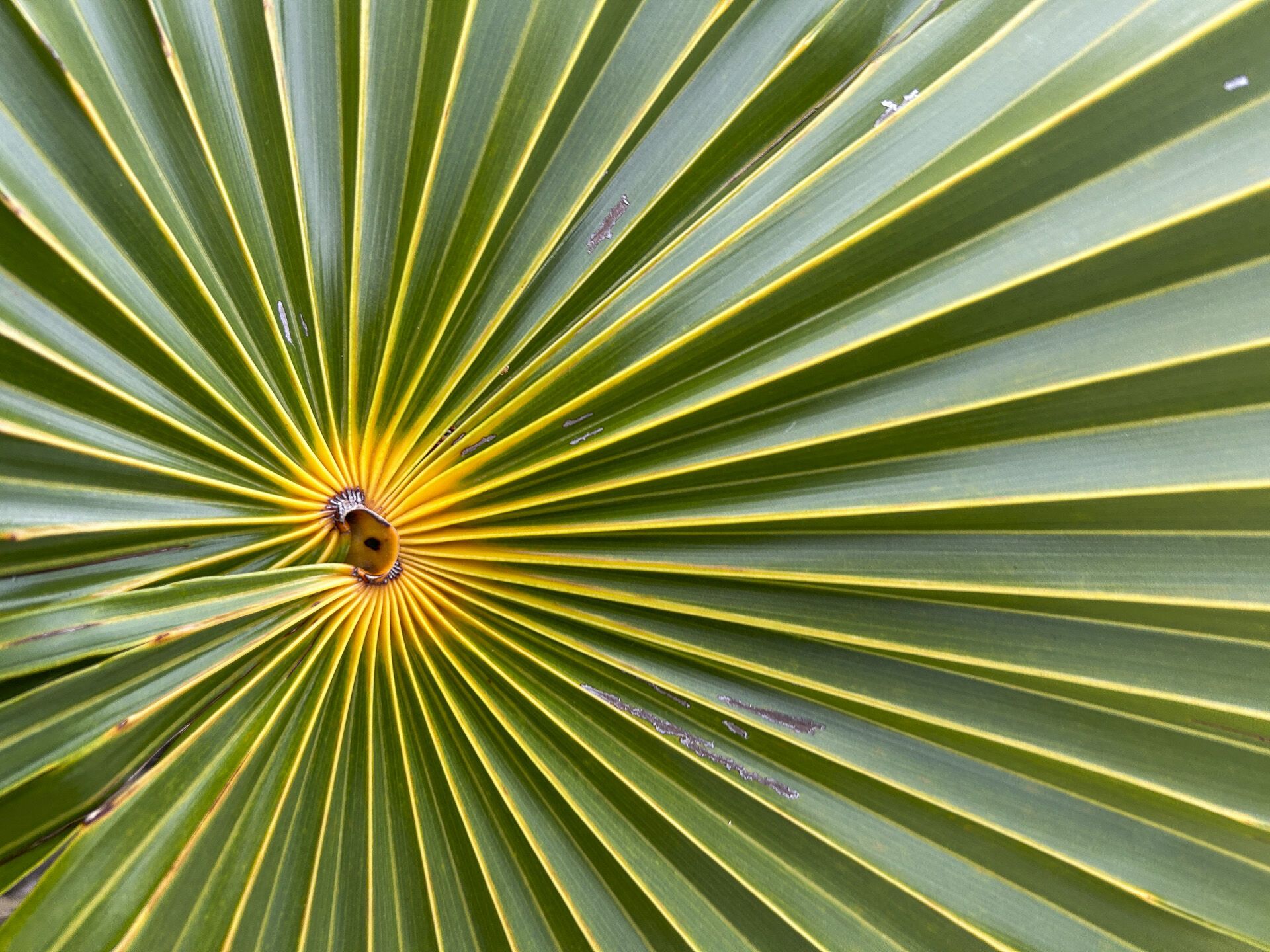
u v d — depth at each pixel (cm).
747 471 24
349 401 24
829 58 24
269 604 21
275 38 22
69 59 20
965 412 23
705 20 24
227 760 22
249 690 22
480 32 23
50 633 19
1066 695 25
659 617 26
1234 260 21
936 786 25
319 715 24
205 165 22
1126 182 21
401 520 25
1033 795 25
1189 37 20
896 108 23
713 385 24
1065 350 22
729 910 26
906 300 22
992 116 22
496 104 24
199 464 22
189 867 21
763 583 25
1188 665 24
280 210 23
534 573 25
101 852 20
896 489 24
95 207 20
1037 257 22
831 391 23
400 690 25
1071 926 25
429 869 25
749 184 24
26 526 20
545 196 24
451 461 25
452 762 26
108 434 20
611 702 26
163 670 20
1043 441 23
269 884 23
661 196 25
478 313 24
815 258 23
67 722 20
